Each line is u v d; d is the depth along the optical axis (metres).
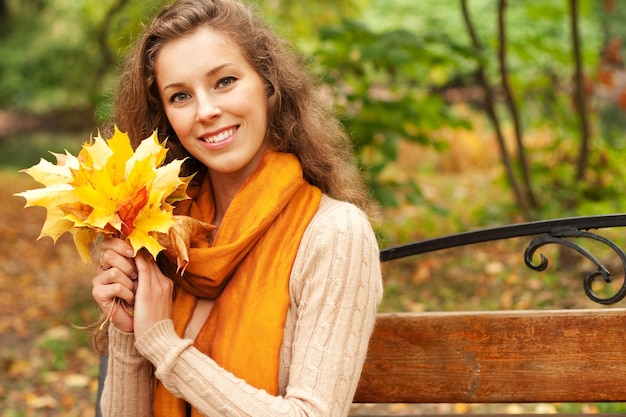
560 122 7.64
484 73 6.73
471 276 6.03
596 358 2.39
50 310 6.77
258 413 1.90
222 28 2.10
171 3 2.17
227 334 2.04
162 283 2.03
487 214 7.30
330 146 2.33
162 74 2.11
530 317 2.41
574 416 2.54
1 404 4.90
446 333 2.45
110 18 11.68
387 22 12.68
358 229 2.06
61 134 21.30
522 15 9.09
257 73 2.15
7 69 22.20
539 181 7.21
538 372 2.41
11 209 11.97
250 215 2.10
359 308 2.02
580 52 6.62
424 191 9.98
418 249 2.48
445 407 4.39
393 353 2.48
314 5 10.96
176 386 1.97
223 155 2.11
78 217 1.92
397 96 6.29
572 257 5.74
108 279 2.00
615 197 6.77
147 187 1.95
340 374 1.96
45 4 22.59
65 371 5.39
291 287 2.05
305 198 2.15
